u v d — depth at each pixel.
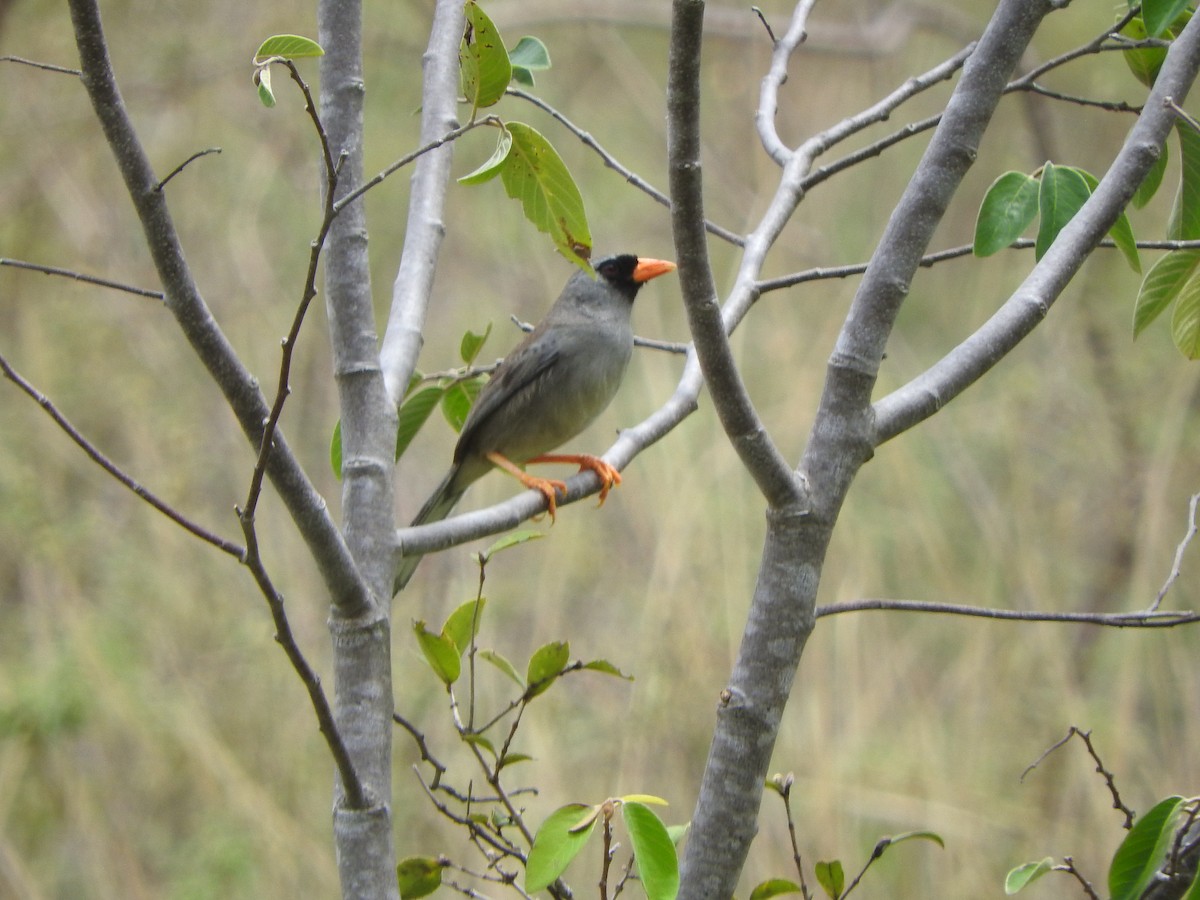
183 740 12.82
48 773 12.95
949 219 18.86
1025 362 16.39
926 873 11.80
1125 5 6.89
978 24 19.47
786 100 19.31
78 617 13.39
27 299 15.84
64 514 14.59
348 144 5.11
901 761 12.20
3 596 14.09
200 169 16.98
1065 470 15.34
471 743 4.94
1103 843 11.83
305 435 15.05
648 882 3.82
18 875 11.99
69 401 15.19
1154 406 15.32
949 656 13.60
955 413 15.61
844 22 20.47
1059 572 14.44
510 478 14.18
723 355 4.18
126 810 12.84
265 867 12.30
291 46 4.35
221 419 15.15
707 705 12.01
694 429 14.07
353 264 4.98
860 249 17.78
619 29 20.34
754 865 11.59
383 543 4.73
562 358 8.72
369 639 4.39
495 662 5.19
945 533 14.34
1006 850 12.09
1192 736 12.27
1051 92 6.02
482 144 17.20
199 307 3.85
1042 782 12.51
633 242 17.75
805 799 11.92
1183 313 5.82
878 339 4.49
